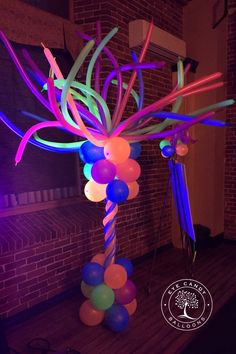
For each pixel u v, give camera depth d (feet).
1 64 9.77
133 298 9.07
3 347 6.98
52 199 11.28
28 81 7.32
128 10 12.65
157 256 15.03
